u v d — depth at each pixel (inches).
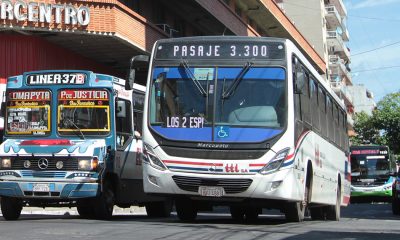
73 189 521.3
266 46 467.8
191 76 465.7
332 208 688.4
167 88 467.8
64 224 468.4
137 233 390.9
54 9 843.4
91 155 525.3
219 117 452.1
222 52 469.1
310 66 555.5
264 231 418.6
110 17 875.4
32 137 551.5
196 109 456.1
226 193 443.8
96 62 1051.9
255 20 1745.8
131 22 929.5
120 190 574.2
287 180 444.1
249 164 440.5
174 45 476.7
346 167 824.3
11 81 569.6
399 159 2603.3
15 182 529.3
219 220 577.9
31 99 559.8
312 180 537.0
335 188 697.6
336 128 727.1
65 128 550.3
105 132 550.9
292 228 454.3
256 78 460.8
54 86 558.6
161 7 1208.8
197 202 498.6
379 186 1464.1
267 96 456.1
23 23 827.4
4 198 544.7
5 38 872.3
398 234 436.5
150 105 468.1
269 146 442.9
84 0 864.3
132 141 601.9
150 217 696.4
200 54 470.9
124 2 1044.5
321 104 611.8
